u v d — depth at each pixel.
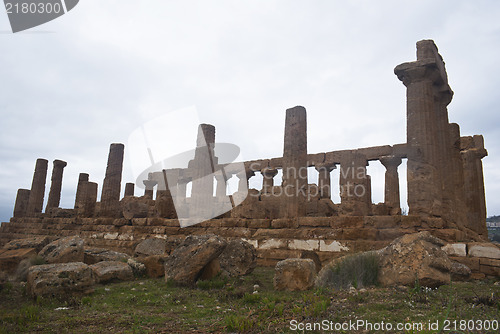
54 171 36.62
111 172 25.94
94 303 7.83
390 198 23.41
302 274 8.79
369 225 14.52
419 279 7.87
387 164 23.78
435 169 15.20
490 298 6.80
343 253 14.12
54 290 8.17
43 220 30.27
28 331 5.61
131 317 6.55
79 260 13.00
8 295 8.66
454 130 18.73
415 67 15.82
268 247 16.11
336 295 7.57
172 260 10.47
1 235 32.97
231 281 10.43
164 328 5.78
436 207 14.87
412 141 15.68
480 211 22.17
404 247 8.70
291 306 6.91
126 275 11.04
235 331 5.45
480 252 12.02
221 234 18.16
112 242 22.81
